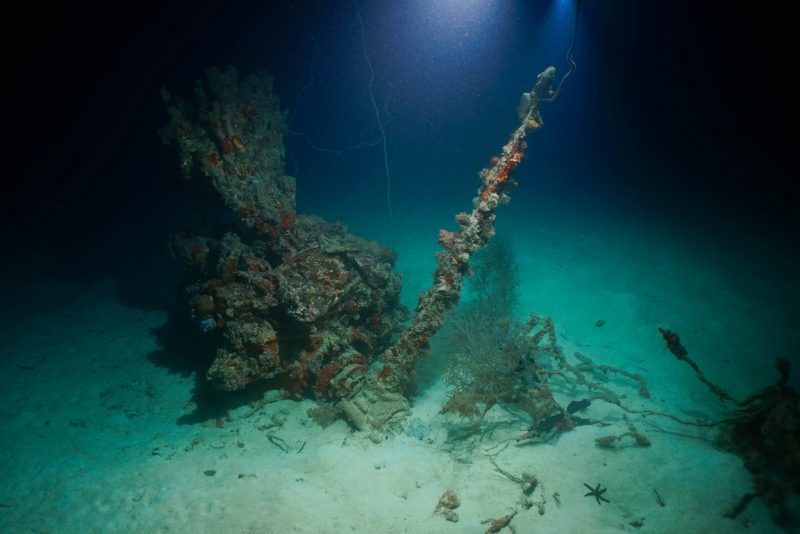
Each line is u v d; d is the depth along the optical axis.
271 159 7.82
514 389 5.20
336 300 5.79
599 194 16.14
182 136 6.64
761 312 7.23
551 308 8.03
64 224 12.70
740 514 3.63
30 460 4.76
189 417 5.54
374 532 3.57
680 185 16.17
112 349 7.27
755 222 11.77
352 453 4.61
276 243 6.75
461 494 4.03
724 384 5.63
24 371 6.64
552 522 3.67
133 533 3.65
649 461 4.30
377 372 5.61
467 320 6.33
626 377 5.97
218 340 5.97
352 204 15.88
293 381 5.59
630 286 8.64
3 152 15.59
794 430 3.58
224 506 3.83
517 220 13.66
